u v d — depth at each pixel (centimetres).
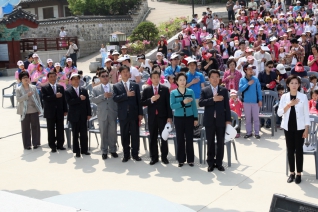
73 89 884
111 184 728
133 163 840
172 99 787
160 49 2061
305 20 2111
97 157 892
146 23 2611
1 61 2675
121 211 405
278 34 2109
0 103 1606
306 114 682
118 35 2591
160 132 817
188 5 3900
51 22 3164
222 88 757
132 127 843
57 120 942
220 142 762
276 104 984
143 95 822
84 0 3319
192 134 796
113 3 3306
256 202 624
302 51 1536
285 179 714
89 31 3134
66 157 903
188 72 997
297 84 680
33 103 969
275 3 2809
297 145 688
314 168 766
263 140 954
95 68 2409
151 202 425
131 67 1108
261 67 1250
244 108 971
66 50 2961
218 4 3781
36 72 1428
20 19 2623
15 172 819
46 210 308
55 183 749
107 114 863
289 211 368
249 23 2377
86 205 421
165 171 783
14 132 1143
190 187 695
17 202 321
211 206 616
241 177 730
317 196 638
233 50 1888
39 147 991
